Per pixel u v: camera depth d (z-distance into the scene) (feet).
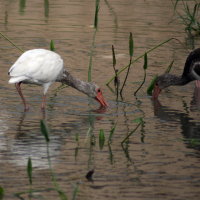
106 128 41.11
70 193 30.89
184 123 42.50
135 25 70.64
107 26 70.08
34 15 73.56
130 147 37.58
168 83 52.65
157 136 39.65
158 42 64.64
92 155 36.09
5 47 61.00
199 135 39.91
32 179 32.32
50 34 66.28
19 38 64.13
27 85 51.57
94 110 45.55
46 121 42.24
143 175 33.32
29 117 42.96
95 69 55.57
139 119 38.60
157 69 56.54
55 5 78.48
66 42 63.72
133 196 30.71
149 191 31.32
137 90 50.11
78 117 43.57
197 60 52.70
